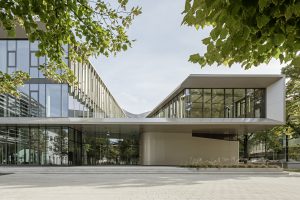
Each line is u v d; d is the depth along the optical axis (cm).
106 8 558
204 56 471
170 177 2469
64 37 525
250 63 501
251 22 357
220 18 374
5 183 1944
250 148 6412
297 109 3531
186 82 3275
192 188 1719
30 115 3281
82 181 2092
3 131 3369
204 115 3497
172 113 4147
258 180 2252
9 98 3291
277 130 3956
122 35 588
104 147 4472
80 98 3597
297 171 3519
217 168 2923
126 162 4447
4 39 3303
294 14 363
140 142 4316
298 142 5609
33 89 3303
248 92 3519
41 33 488
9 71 3309
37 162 3344
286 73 3897
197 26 459
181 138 3922
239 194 1489
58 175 2636
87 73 3847
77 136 3784
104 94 4866
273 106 3284
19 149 3353
